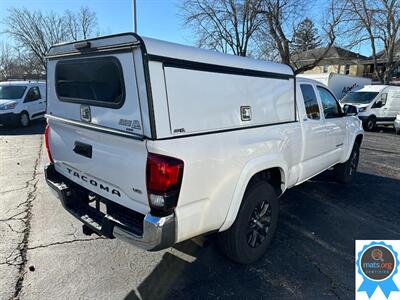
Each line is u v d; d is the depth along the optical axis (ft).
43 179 18.12
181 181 7.02
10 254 10.20
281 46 64.28
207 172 7.64
